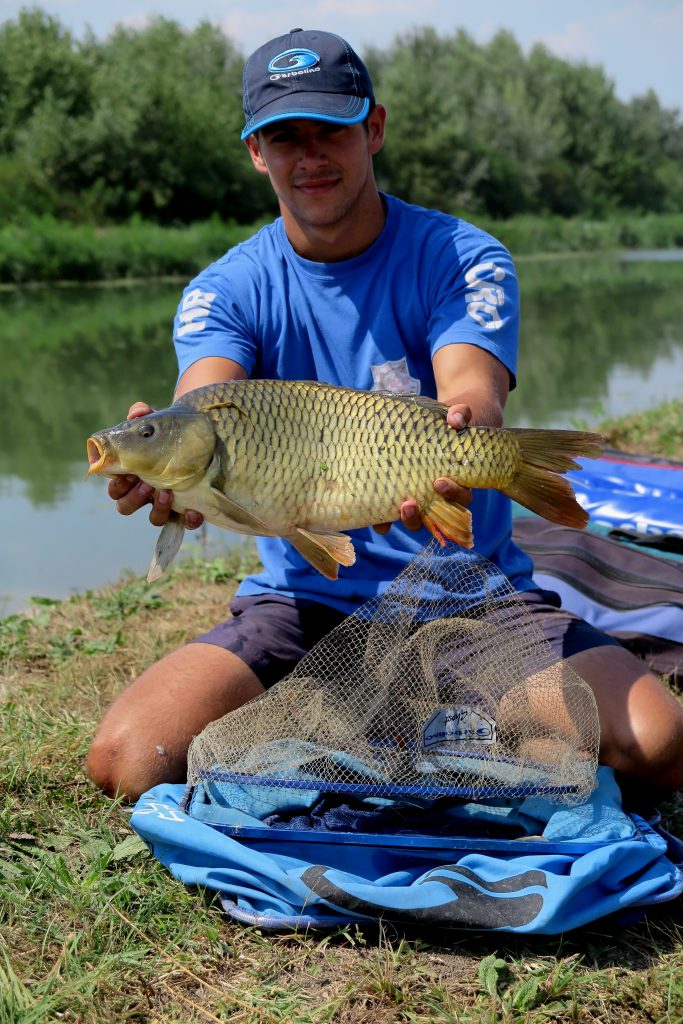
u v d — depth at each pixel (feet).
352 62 10.13
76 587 17.60
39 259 91.97
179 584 17.02
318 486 8.38
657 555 15.07
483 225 161.48
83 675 13.28
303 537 8.52
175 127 134.10
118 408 32.99
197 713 10.08
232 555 18.26
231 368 10.53
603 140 226.99
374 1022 7.53
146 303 71.15
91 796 10.39
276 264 11.02
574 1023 7.52
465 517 8.50
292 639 10.60
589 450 8.63
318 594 10.69
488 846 8.69
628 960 8.19
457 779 9.08
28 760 10.85
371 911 8.23
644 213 229.25
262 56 10.23
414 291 10.69
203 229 116.16
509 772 8.98
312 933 8.42
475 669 9.52
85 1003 7.62
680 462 18.30
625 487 16.96
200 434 8.03
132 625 15.20
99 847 9.44
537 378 37.91
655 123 278.26
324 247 10.71
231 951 8.28
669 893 8.46
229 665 10.30
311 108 9.85
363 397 8.43
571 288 83.56
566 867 8.58
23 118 134.72
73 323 57.98
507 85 218.79
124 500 8.52
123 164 129.18
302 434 8.29
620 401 32.65
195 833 8.78
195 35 201.05
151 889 8.95
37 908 8.67
